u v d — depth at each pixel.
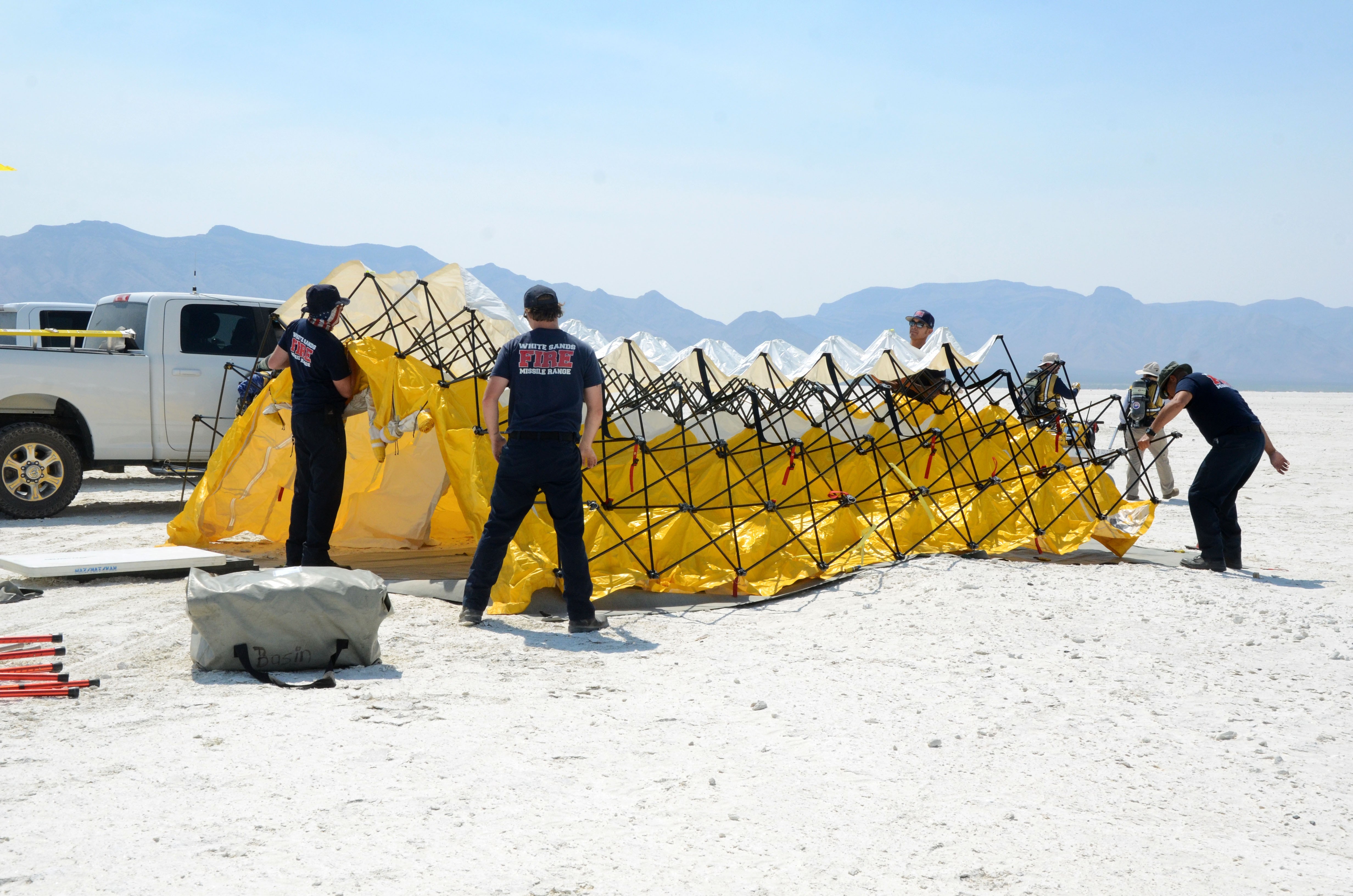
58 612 5.81
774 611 6.22
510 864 2.79
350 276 7.38
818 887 2.69
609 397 8.41
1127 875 2.78
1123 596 6.39
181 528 7.83
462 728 3.94
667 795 3.32
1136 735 3.98
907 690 4.57
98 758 3.51
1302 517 11.09
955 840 3.00
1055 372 9.53
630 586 6.59
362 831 2.97
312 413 6.59
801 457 7.82
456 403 7.05
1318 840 3.04
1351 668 4.94
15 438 9.37
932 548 7.61
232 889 2.59
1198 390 7.38
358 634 4.72
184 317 10.25
